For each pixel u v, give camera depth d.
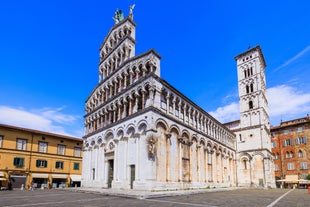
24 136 59.09
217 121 63.12
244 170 72.25
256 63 78.44
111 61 53.00
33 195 32.69
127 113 42.69
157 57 41.16
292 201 26.09
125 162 39.50
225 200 25.97
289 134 90.38
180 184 40.03
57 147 65.75
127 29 49.81
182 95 46.19
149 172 33.62
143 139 36.66
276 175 91.00
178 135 42.53
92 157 51.25
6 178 53.69
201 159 50.44
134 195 27.42
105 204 21.36
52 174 63.00
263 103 76.19
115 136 43.50
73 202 23.19
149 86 38.03
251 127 74.06
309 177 79.38
